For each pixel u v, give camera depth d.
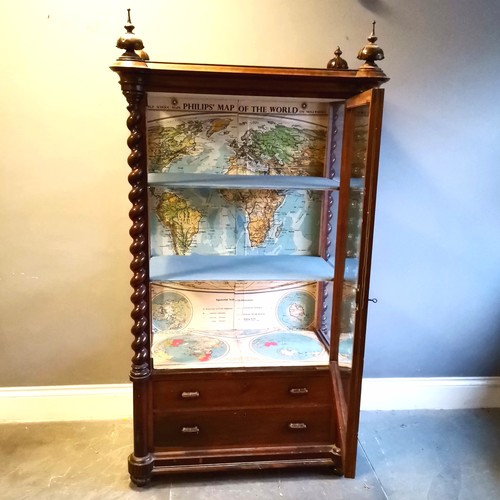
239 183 1.82
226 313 2.25
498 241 2.34
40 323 2.20
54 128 1.99
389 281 2.33
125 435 2.22
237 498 1.88
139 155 1.65
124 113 2.01
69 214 2.09
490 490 1.95
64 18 1.89
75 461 2.05
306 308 2.28
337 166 2.06
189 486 1.93
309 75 1.63
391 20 2.03
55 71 1.94
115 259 2.16
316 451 1.99
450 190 2.25
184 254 2.16
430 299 2.38
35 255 2.12
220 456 1.94
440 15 2.04
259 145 2.08
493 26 2.08
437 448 2.20
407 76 2.09
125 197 2.09
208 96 1.93
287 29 1.99
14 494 1.86
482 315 2.43
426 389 2.48
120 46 1.54
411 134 2.16
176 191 2.08
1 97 1.94
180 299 2.20
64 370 2.27
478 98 2.15
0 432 2.21
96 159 2.04
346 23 2.01
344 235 1.89
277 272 1.94
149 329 1.85
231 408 1.93
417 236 2.29
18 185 2.04
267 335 2.21
